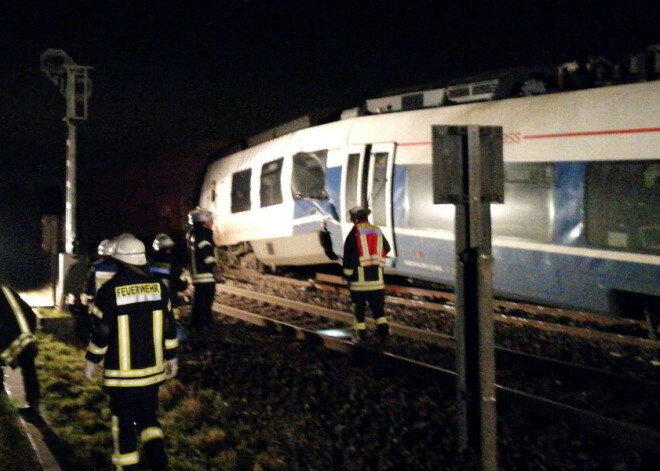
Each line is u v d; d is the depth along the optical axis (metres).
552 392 7.48
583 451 5.79
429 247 11.88
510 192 10.63
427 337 9.80
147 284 5.07
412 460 5.75
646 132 9.02
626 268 9.27
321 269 17.66
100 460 5.76
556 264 10.08
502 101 10.86
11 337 5.85
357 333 9.38
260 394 7.72
